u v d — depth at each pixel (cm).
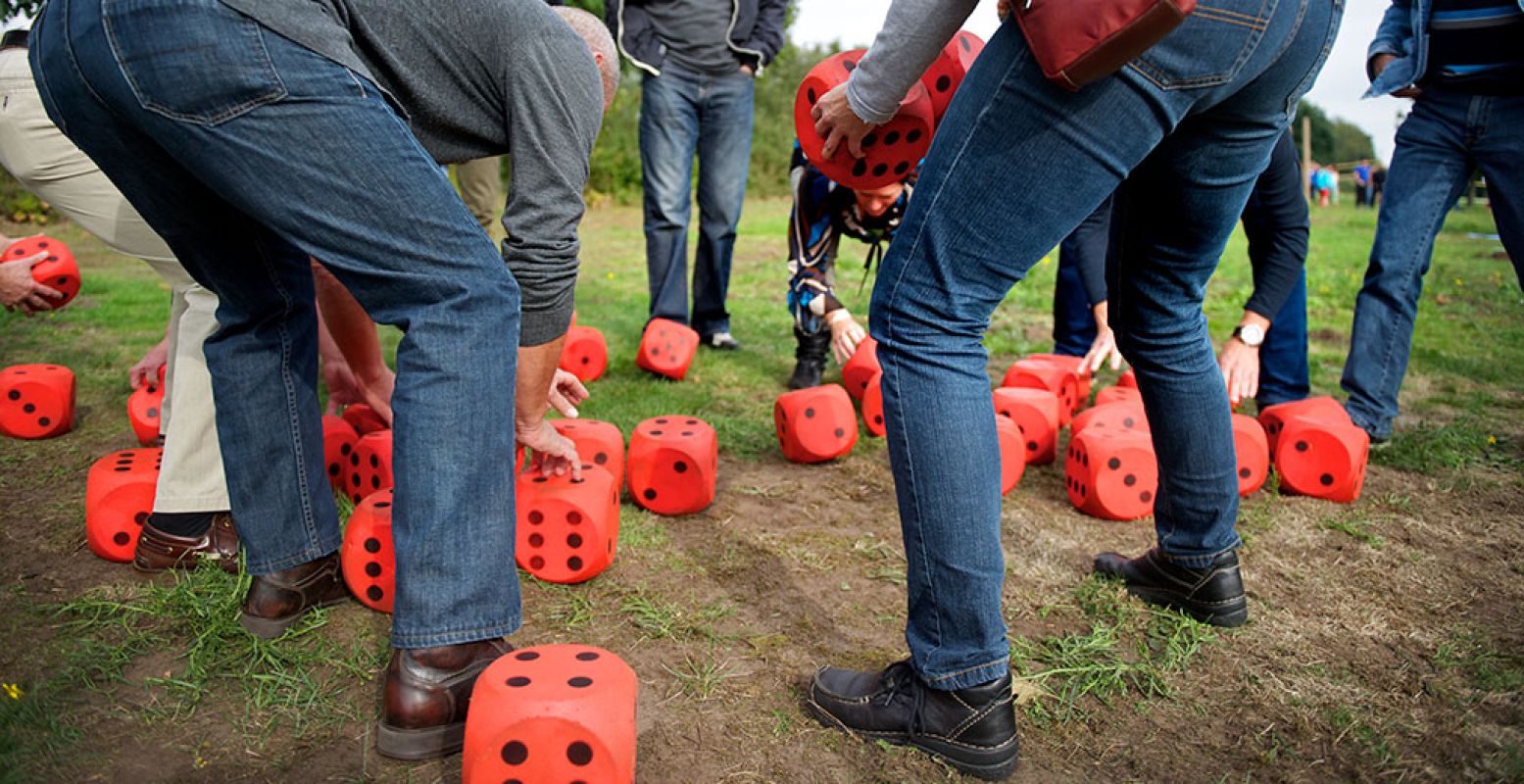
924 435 169
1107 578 259
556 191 182
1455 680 213
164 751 180
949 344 169
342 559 232
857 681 193
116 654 210
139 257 269
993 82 158
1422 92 370
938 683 177
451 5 175
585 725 154
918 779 178
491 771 156
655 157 502
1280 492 332
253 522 219
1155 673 214
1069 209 162
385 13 172
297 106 156
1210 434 222
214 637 216
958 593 171
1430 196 368
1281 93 174
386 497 240
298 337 217
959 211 163
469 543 175
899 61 168
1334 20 172
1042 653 222
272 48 154
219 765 176
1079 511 317
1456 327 654
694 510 304
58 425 369
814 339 453
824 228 381
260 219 167
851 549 282
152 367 354
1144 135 158
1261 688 210
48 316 601
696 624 233
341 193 161
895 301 171
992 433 171
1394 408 381
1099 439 307
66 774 171
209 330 243
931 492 170
